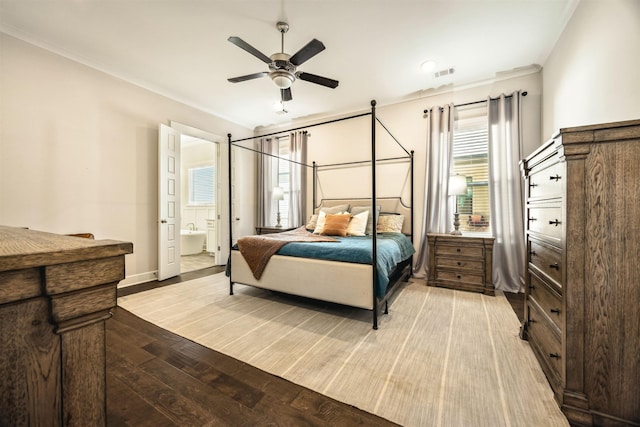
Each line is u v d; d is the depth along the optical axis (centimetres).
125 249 56
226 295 298
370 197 424
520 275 315
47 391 46
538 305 167
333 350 181
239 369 159
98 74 311
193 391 140
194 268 446
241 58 297
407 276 357
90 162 305
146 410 126
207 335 203
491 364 163
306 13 228
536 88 318
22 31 253
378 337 199
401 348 183
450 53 286
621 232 112
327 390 141
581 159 118
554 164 138
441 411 126
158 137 371
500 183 329
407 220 391
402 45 272
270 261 268
